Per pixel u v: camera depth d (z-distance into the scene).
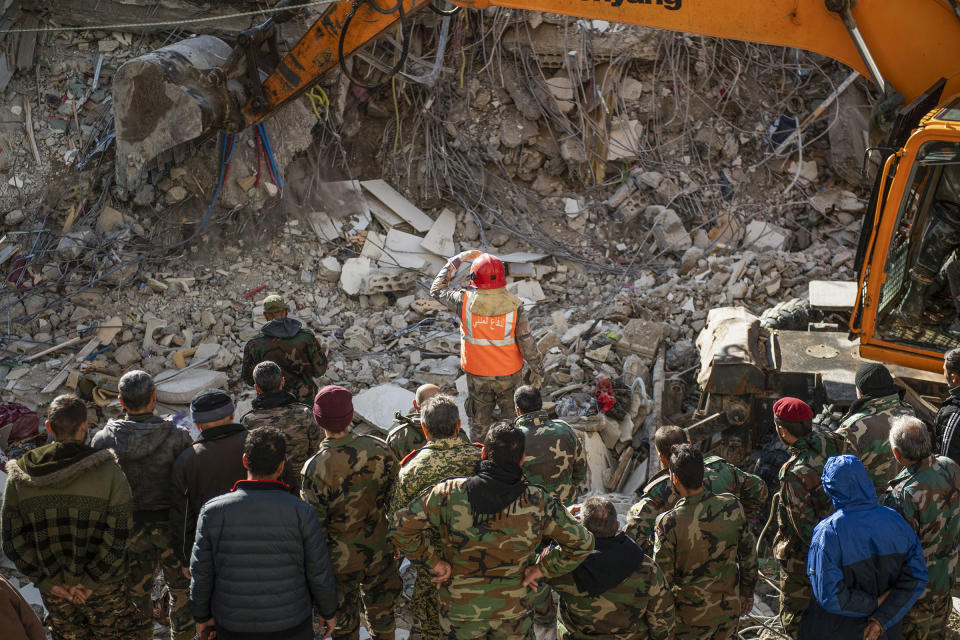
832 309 7.61
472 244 10.34
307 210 10.01
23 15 9.62
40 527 3.96
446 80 10.51
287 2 8.16
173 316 8.71
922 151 5.49
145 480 4.47
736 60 10.89
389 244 10.00
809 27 6.21
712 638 4.15
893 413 4.71
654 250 10.37
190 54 8.81
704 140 10.80
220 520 3.65
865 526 3.62
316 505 4.20
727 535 3.98
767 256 9.75
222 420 4.44
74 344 8.21
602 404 7.72
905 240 6.30
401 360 8.57
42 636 3.44
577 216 10.55
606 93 10.62
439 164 10.61
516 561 3.65
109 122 9.40
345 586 4.38
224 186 9.41
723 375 6.68
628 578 3.69
